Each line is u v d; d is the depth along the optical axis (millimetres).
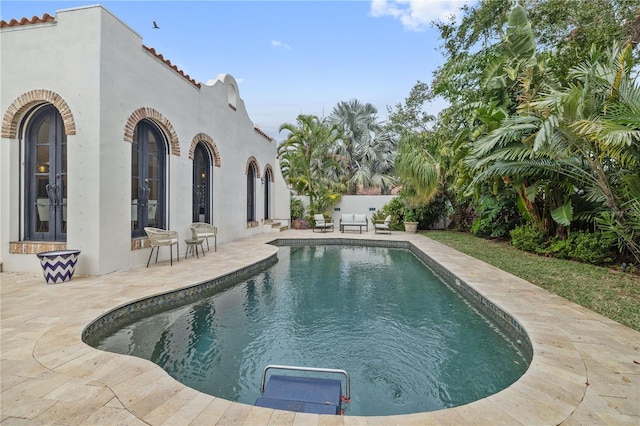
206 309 5367
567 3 10094
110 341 4066
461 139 10602
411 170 14797
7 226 6141
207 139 9641
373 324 4785
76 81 5863
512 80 9133
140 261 6941
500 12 12086
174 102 8008
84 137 5840
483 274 6707
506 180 8641
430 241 12297
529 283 5965
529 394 2486
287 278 7543
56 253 5418
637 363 2980
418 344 4133
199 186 9859
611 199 6629
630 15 8906
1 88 6109
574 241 8203
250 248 9797
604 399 2422
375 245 12914
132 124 6625
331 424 2105
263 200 15109
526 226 9977
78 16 5852
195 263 7414
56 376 2611
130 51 6555
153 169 7660
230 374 3367
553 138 6148
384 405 2898
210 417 2158
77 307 4223
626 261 7367
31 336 3344
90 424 2057
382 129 27500
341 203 19047
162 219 7934
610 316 4234
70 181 5871
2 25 6039
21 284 5301
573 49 9336
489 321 4918
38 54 5984
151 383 2547
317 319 4969
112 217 6160
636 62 8625
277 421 2127
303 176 18719
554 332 3697
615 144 5070
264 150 15148
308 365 3596
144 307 4727
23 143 6289
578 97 5770
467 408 2318
